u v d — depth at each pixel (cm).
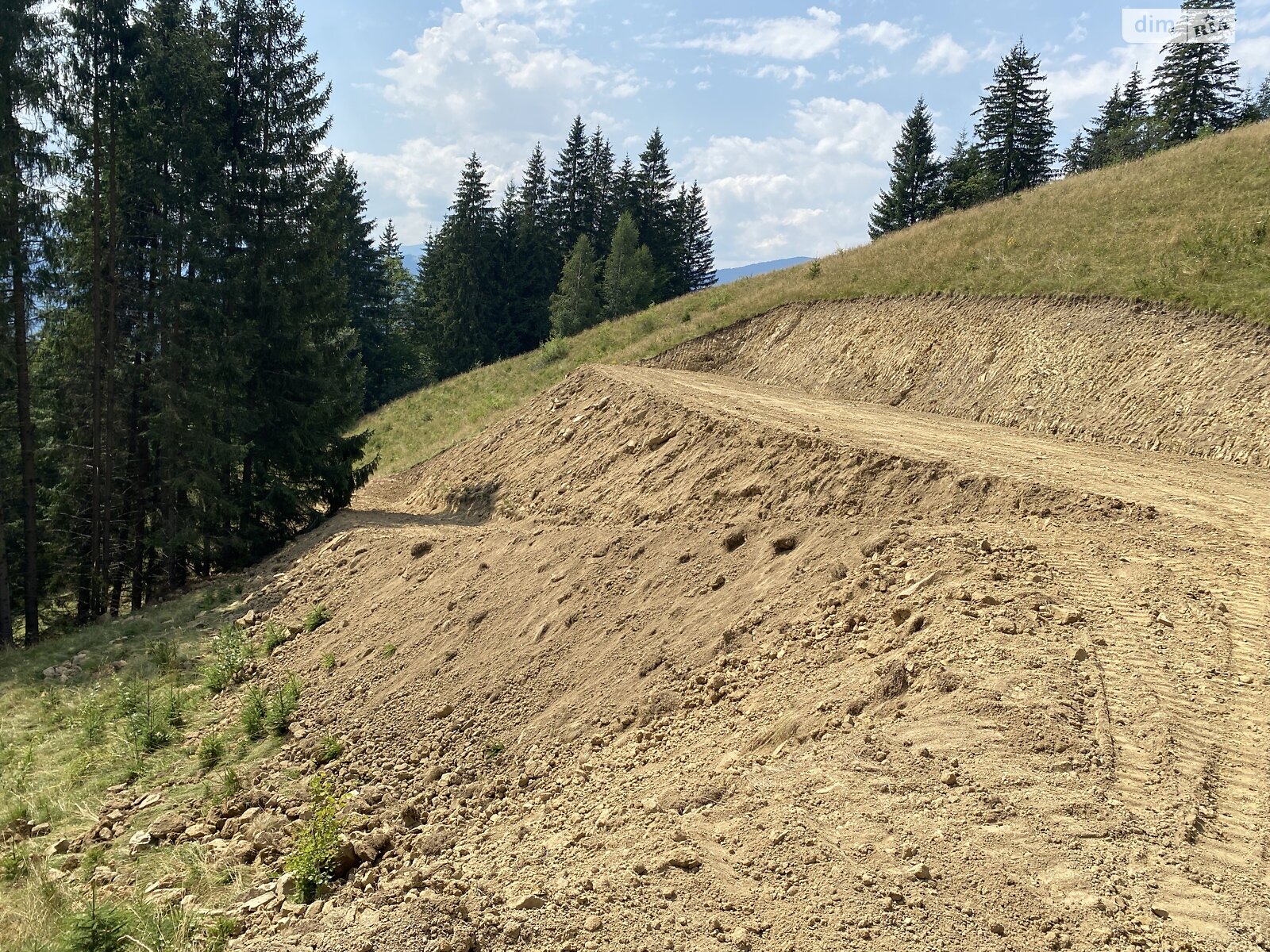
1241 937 350
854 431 1337
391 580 1466
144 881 741
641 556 1103
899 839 446
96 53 1883
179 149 1920
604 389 1989
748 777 576
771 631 816
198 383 1977
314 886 663
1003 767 491
